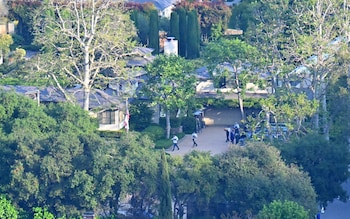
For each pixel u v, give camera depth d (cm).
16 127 18488
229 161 16988
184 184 16688
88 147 17538
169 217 16500
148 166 16875
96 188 16800
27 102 19550
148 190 16762
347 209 18475
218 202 16950
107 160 17012
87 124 19450
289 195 16438
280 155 18012
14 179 17025
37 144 17475
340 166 17862
